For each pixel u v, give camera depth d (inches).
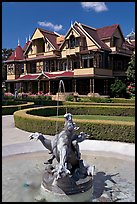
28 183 261.7
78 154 250.5
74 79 1503.4
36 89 1823.3
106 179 275.7
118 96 1379.2
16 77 1951.3
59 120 496.4
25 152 383.9
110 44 1581.0
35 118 528.4
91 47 1531.7
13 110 903.1
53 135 501.7
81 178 242.2
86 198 231.6
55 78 1542.8
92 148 408.8
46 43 1759.4
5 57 2682.1
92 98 1255.5
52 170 250.8
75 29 1560.0
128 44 1852.9
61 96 1432.1
